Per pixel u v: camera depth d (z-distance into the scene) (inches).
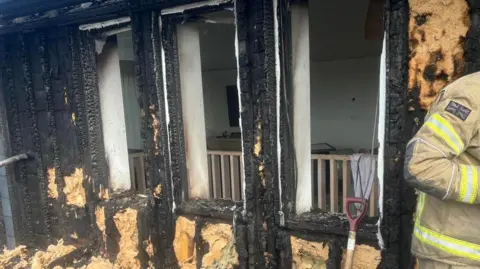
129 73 204.7
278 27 85.5
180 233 106.9
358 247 83.0
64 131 125.0
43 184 133.6
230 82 266.1
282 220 90.4
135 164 177.6
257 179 92.7
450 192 54.6
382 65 76.1
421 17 70.6
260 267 95.7
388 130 75.3
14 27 123.6
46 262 125.8
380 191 79.0
